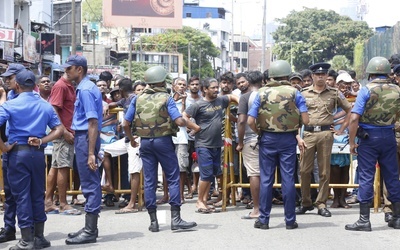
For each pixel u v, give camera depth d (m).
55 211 9.32
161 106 7.77
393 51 27.70
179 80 10.52
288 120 7.77
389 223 8.00
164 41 76.25
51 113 7.15
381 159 7.86
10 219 7.48
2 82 9.48
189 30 80.56
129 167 9.34
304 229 7.91
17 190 6.92
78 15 47.00
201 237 7.55
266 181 7.92
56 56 37.41
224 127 9.44
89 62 59.97
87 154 7.40
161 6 42.03
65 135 7.45
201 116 8.94
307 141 8.57
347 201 9.91
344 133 9.35
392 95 7.66
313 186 9.03
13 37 23.83
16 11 34.19
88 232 7.38
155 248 7.05
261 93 7.86
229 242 7.27
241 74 9.06
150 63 71.56
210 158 9.02
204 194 9.16
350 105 8.68
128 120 7.95
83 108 7.43
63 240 7.58
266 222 7.94
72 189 9.95
